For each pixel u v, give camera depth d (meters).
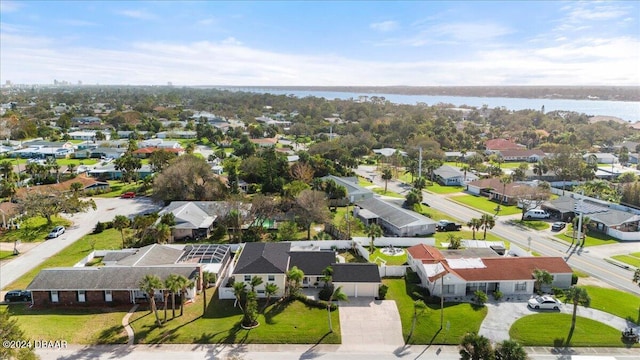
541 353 44.62
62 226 84.12
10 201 92.25
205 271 59.94
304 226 82.69
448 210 101.50
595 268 66.50
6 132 196.00
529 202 96.44
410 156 168.38
